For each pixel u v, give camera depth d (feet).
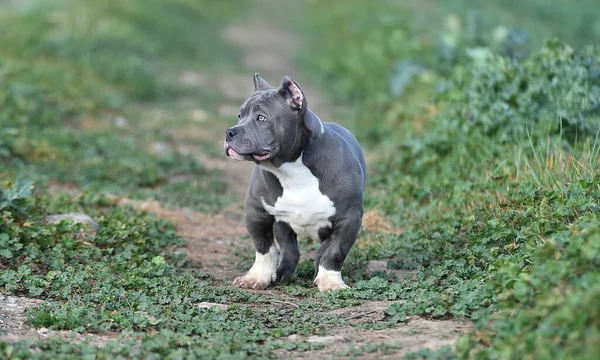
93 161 79.41
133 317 39.65
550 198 47.55
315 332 38.24
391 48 133.39
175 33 165.78
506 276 36.86
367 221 61.46
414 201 65.41
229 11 214.28
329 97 128.16
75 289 44.57
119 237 54.29
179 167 83.61
